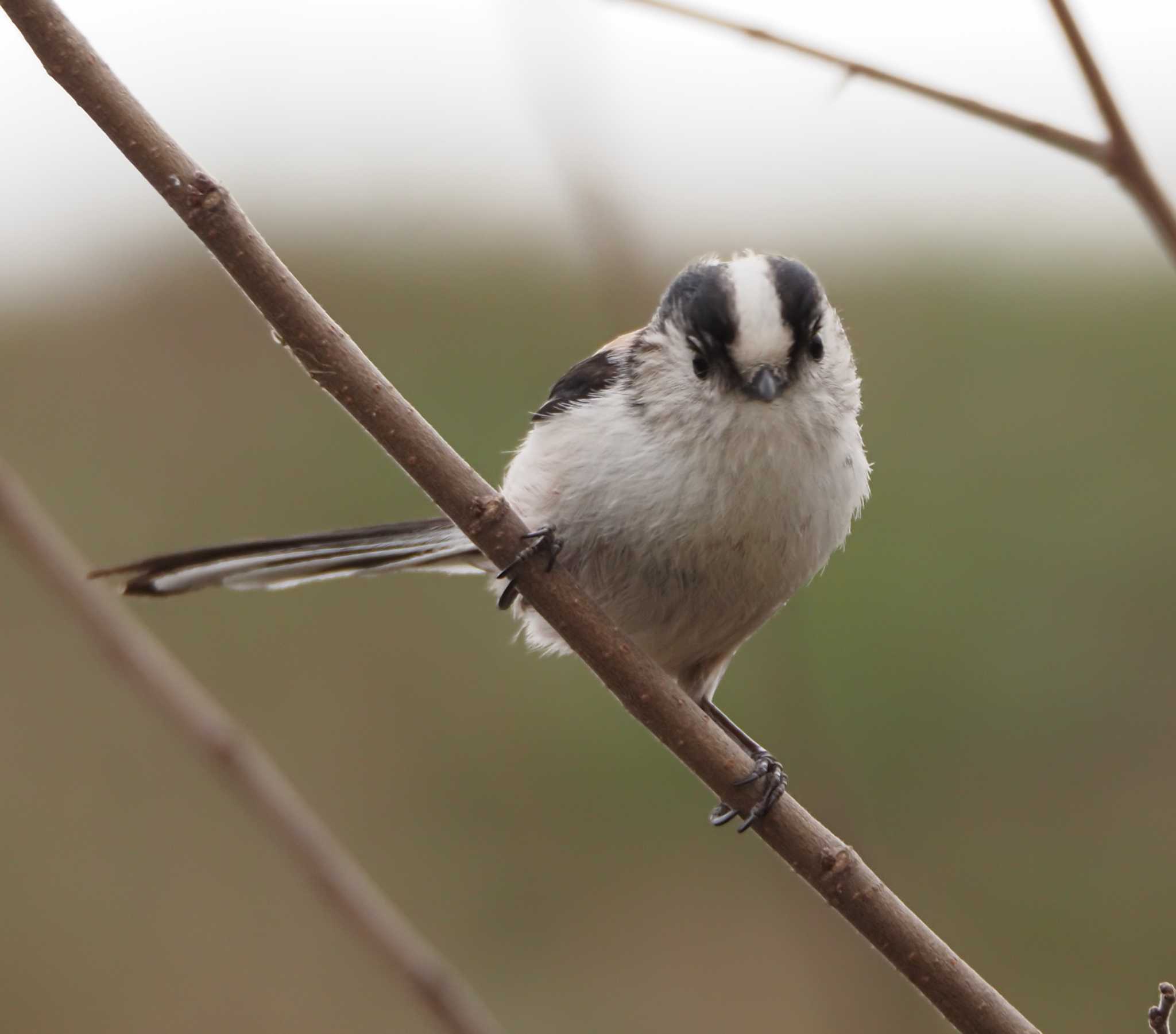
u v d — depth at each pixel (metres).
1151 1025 4.92
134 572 7.38
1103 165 5.04
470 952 11.94
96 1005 11.35
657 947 11.82
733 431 6.83
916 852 11.65
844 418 7.25
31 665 12.89
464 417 14.52
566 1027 11.15
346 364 5.38
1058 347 14.48
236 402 14.78
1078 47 5.00
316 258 16.14
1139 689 12.20
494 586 8.18
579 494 7.12
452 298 15.49
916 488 13.68
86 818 12.27
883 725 12.32
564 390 7.60
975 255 15.79
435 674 13.33
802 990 11.19
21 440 14.54
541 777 12.59
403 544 7.89
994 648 12.58
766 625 8.36
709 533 6.93
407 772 12.68
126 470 14.25
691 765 5.77
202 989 11.63
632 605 7.28
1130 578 12.91
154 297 15.74
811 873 5.57
